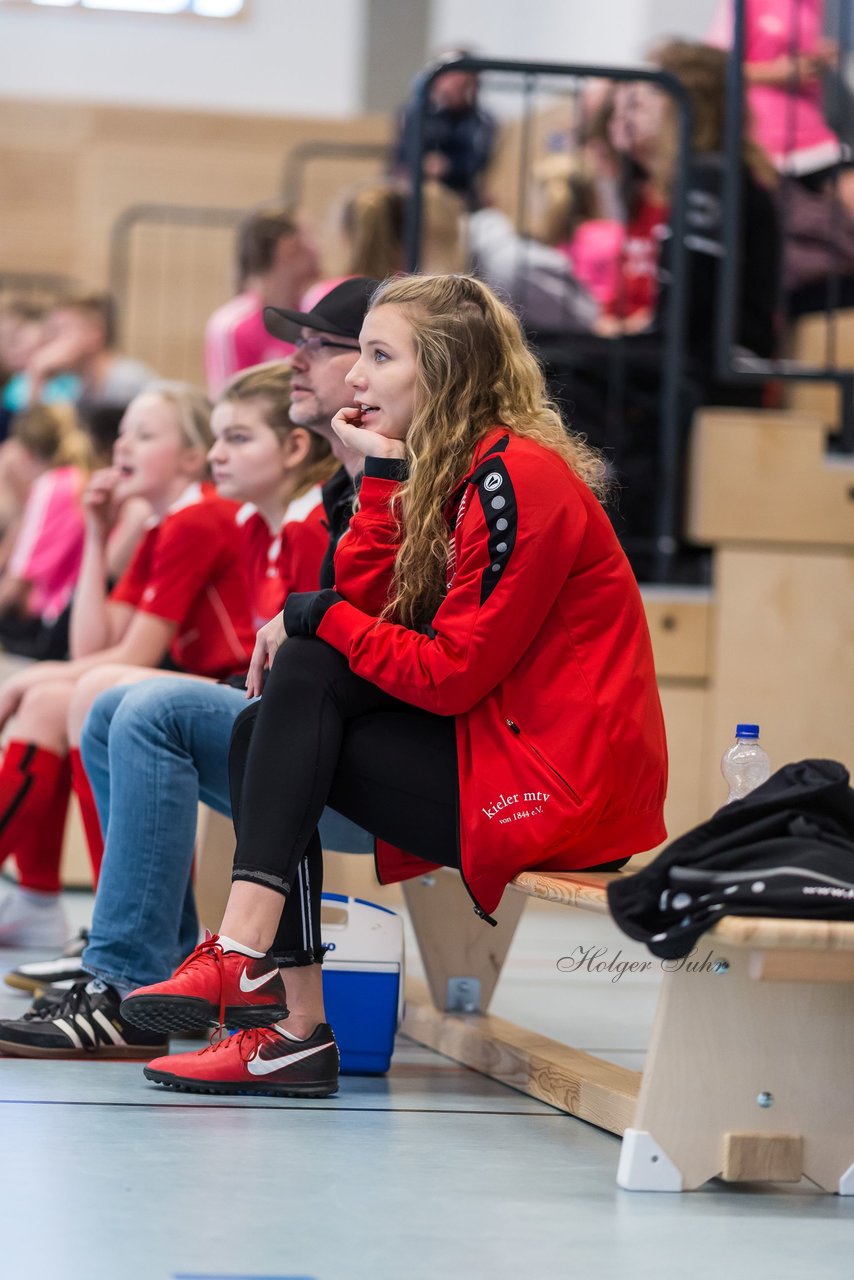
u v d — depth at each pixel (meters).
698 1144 3.99
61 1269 3.10
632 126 9.91
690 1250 3.48
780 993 4.05
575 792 4.34
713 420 9.00
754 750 5.08
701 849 3.79
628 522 9.34
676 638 9.00
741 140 8.79
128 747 5.02
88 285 17.41
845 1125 4.08
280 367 5.95
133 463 7.03
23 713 6.73
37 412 12.46
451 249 9.49
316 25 19.64
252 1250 3.28
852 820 3.97
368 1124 4.42
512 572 4.29
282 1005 4.45
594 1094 4.55
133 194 17.42
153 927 5.02
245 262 10.60
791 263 9.61
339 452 5.25
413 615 4.55
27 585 11.39
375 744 4.50
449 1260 3.30
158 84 19.33
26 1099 4.43
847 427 9.39
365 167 17.56
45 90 19.12
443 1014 5.70
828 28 10.76
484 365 4.57
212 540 6.11
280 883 4.41
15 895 7.03
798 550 9.12
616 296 10.36
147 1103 4.46
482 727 4.43
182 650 6.29
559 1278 3.23
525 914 9.51
